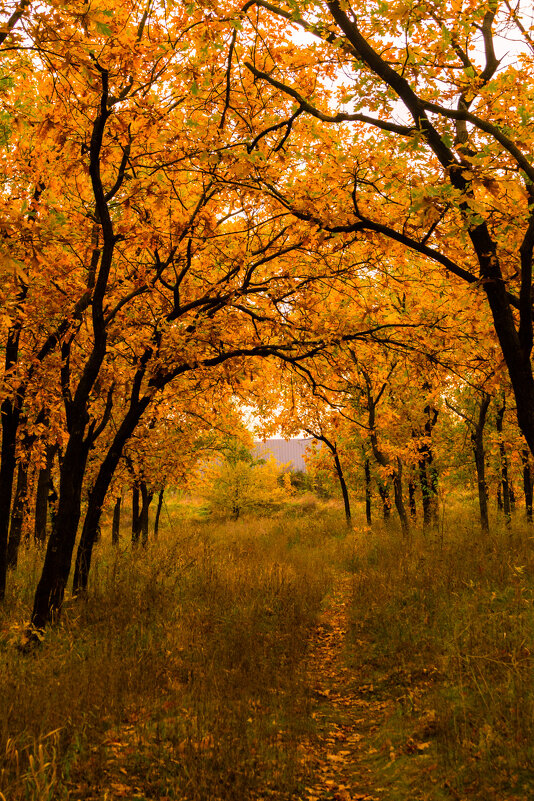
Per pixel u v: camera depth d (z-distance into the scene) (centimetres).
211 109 691
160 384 848
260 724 468
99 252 768
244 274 896
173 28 656
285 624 751
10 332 799
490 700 456
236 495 2981
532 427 495
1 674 502
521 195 458
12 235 517
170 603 777
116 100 627
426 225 513
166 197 718
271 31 665
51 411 852
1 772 345
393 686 571
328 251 796
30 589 884
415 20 507
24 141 718
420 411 1616
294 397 1072
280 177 700
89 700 470
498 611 652
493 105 592
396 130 524
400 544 1245
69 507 718
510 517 1541
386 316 875
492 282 508
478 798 352
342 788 395
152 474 1372
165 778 382
